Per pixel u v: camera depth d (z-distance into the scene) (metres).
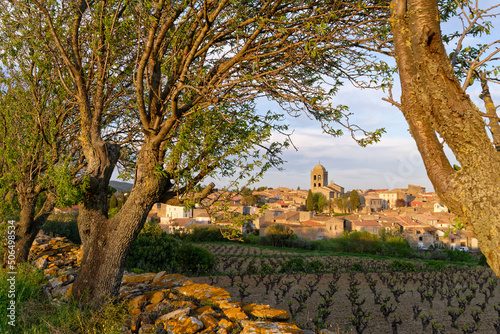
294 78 6.34
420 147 2.56
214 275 20.30
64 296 6.42
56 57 7.43
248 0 5.56
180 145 5.21
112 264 5.95
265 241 53.19
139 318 5.19
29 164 9.52
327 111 5.22
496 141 2.50
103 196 6.46
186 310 5.07
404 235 70.75
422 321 11.78
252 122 6.13
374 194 142.12
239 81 5.11
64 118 9.40
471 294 17.44
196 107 5.17
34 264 10.81
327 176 143.75
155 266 17.78
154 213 93.44
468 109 2.27
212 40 5.89
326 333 5.33
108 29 6.10
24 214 10.18
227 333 4.63
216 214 5.59
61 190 5.75
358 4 4.36
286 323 4.73
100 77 6.96
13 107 9.09
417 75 2.52
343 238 49.84
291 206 109.69
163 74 6.78
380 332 11.66
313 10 5.30
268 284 16.17
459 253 44.31
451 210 2.35
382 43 4.38
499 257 2.00
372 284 17.30
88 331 4.77
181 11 5.05
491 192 2.10
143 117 5.86
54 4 7.18
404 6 2.60
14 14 7.27
